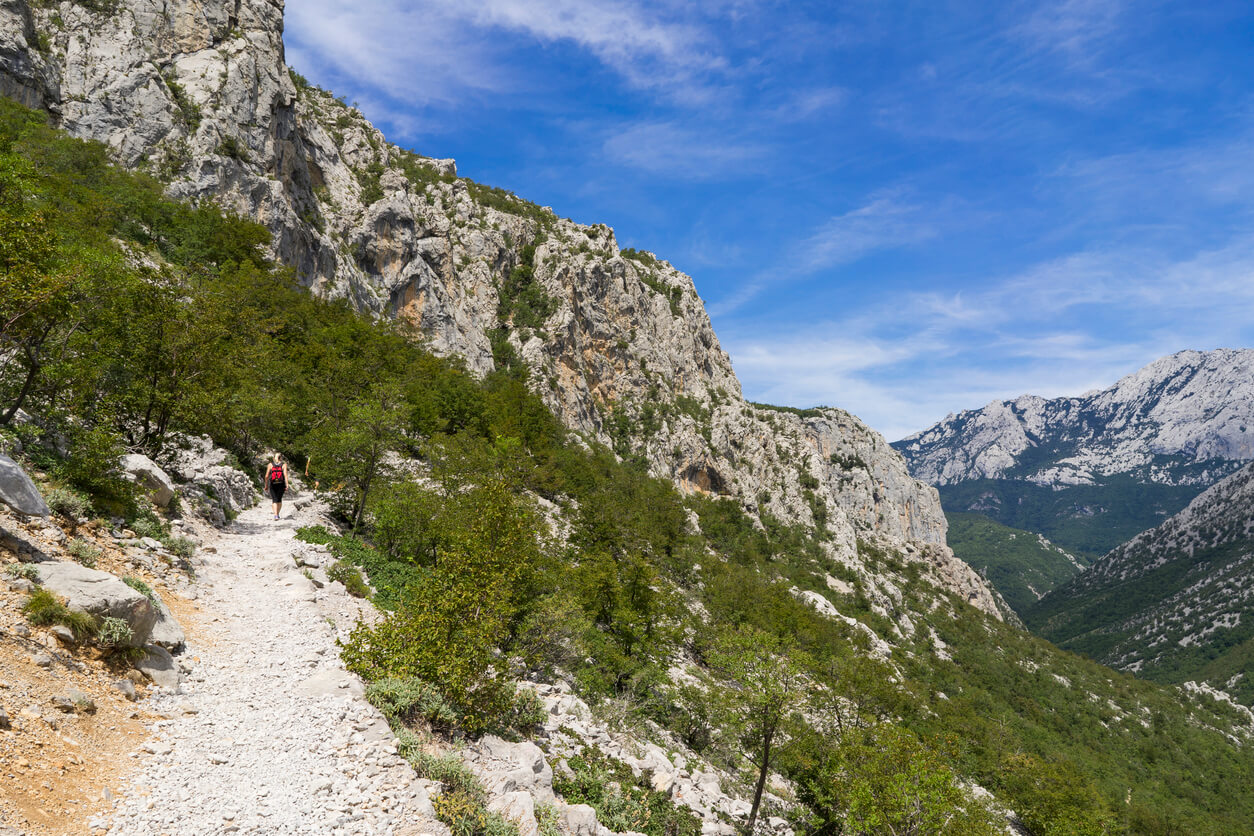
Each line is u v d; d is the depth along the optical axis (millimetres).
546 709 24984
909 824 31531
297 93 138750
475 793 14188
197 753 12328
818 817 40344
